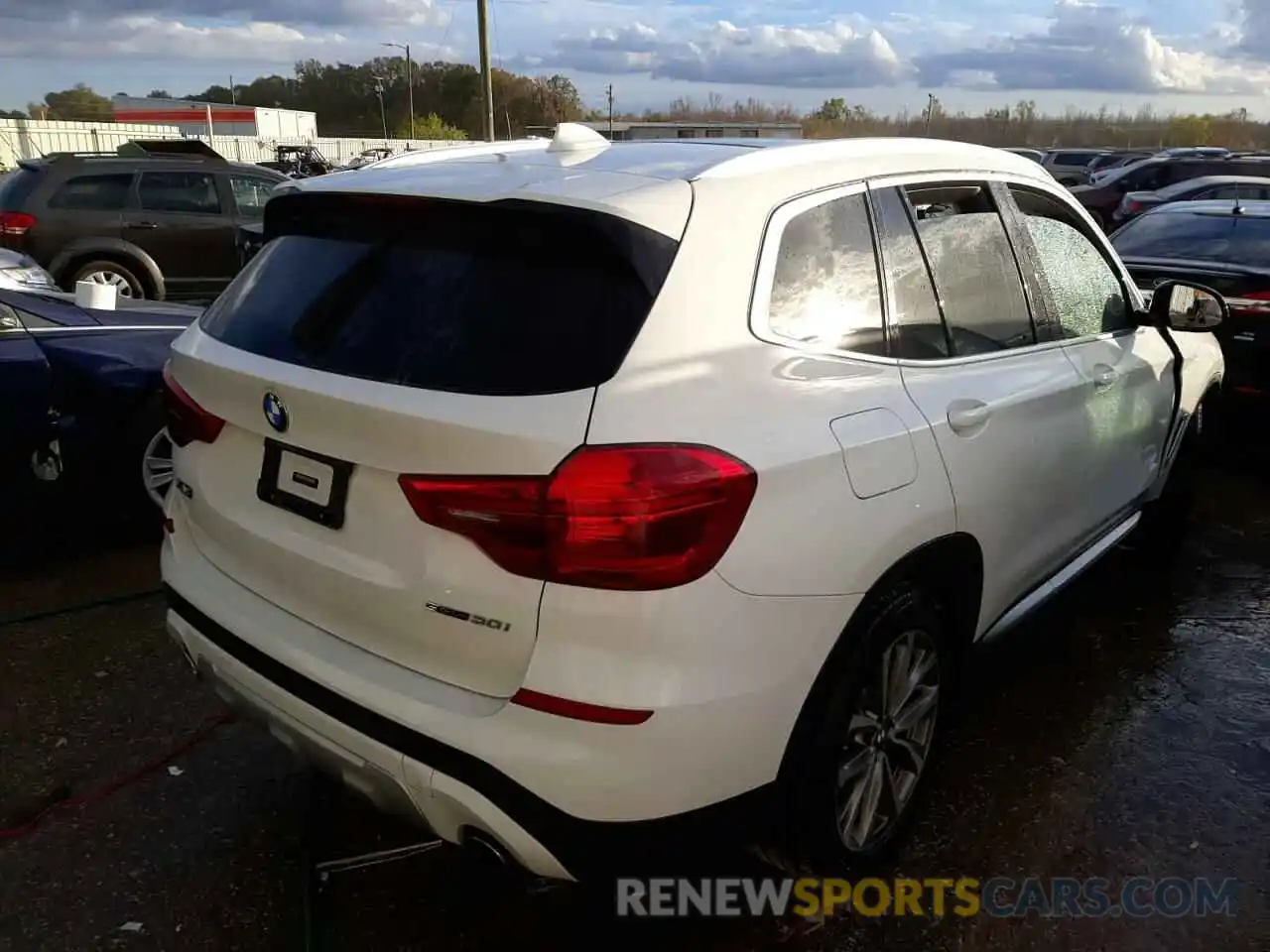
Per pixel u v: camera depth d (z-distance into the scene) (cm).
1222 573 468
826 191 246
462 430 189
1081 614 423
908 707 260
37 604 413
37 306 453
